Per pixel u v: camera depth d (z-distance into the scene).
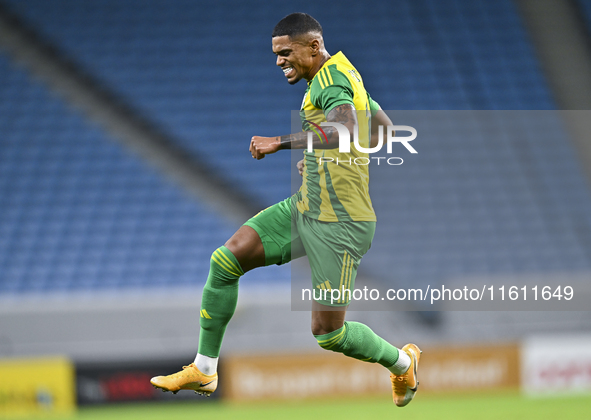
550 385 25.67
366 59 39.88
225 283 9.41
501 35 41.19
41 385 23.80
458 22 41.75
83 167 35.34
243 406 24.58
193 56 39.97
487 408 23.20
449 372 25.48
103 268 31.59
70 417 23.22
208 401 24.62
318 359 25.19
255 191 34.47
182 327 28.02
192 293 30.72
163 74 38.97
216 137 36.41
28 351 27.28
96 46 39.59
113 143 36.34
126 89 38.03
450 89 38.72
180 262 32.06
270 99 38.44
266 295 28.12
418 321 29.08
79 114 37.31
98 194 34.38
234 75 39.34
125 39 40.22
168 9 42.06
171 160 35.78
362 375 25.25
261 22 41.88
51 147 35.97
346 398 25.14
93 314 27.73
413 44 40.75
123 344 27.67
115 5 41.62
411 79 39.06
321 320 9.46
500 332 28.47
